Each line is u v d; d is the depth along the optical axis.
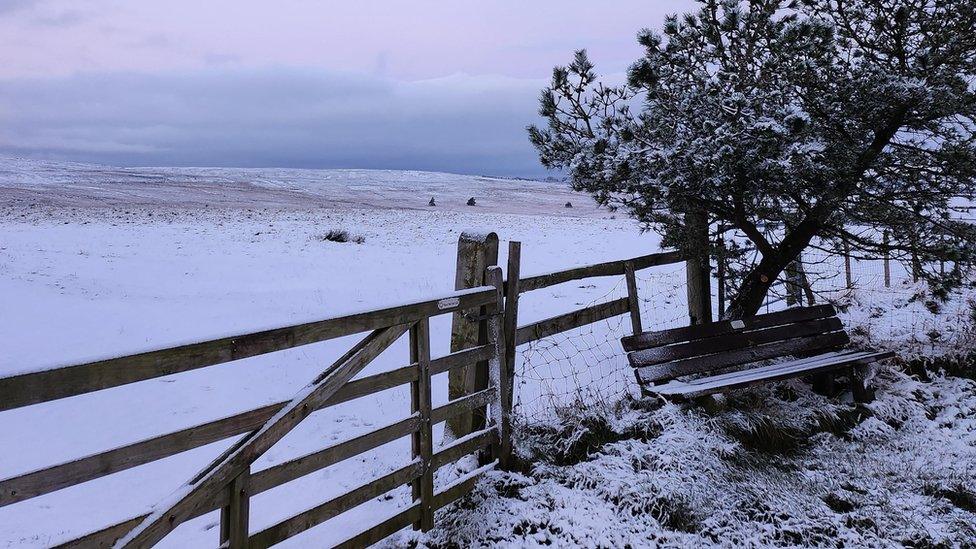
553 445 4.67
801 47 5.32
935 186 5.82
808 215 6.01
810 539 3.85
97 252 20.22
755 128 4.86
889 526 3.97
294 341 2.97
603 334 8.61
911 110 5.50
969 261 5.75
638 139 5.64
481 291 4.16
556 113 6.00
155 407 6.77
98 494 4.92
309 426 6.11
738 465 4.59
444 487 3.98
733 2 5.64
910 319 8.17
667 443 4.69
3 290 12.88
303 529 3.14
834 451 4.96
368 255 20.88
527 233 27.91
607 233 27.91
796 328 6.07
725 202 5.91
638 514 3.98
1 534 4.28
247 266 18.48
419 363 3.68
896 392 5.86
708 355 5.66
